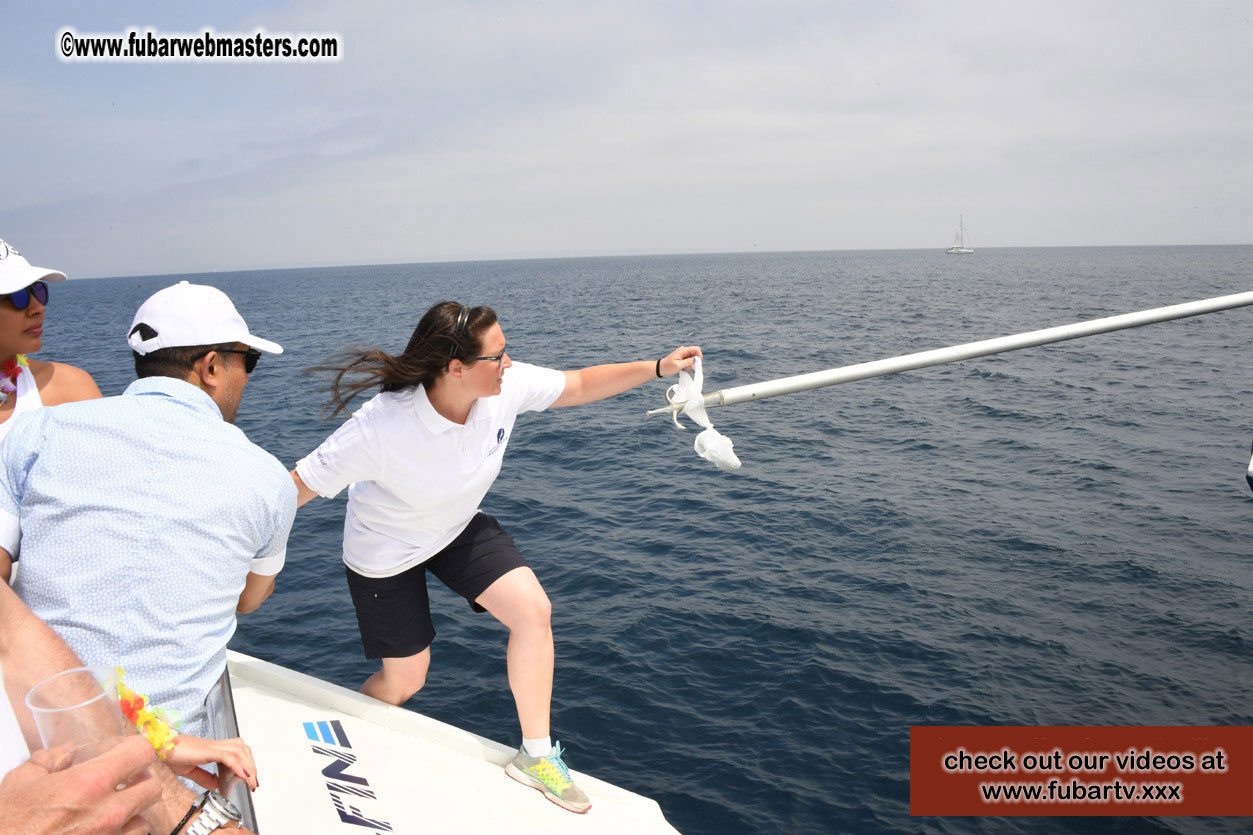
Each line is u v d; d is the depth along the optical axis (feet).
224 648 5.49
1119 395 69.10
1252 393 69.26
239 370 5.95
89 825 3.53
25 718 4.12
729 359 94.94
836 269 518.78
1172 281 274.36
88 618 4.87
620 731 19.49
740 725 19.75
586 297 240.12
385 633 8.86
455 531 8.66
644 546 31.81
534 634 8.29
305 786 7.73
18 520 4.95
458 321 7.50
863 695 21.06
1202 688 21.58
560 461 46.50
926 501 37.86
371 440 7.80
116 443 5.05
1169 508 36.99
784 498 38.22
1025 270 426.51
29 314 6.52
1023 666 22.61
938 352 8.08
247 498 5.31
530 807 7.95
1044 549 31.50
